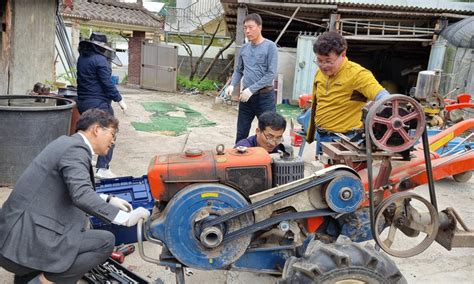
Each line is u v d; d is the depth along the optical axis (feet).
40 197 7.66
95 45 15.11
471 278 10.66
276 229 8.41
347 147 8.71
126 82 51.34
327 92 11.05
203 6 65.16
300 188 7.45
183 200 7.34
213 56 53.93
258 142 10.15
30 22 22.09
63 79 28.53
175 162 7.73
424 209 14.34
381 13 37.50
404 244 12.23
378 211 7.83
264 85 15.14
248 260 8.18
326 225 8.64
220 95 39.86
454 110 20.26
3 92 21.03
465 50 34.58
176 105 36.22
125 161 18.93
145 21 48.52
